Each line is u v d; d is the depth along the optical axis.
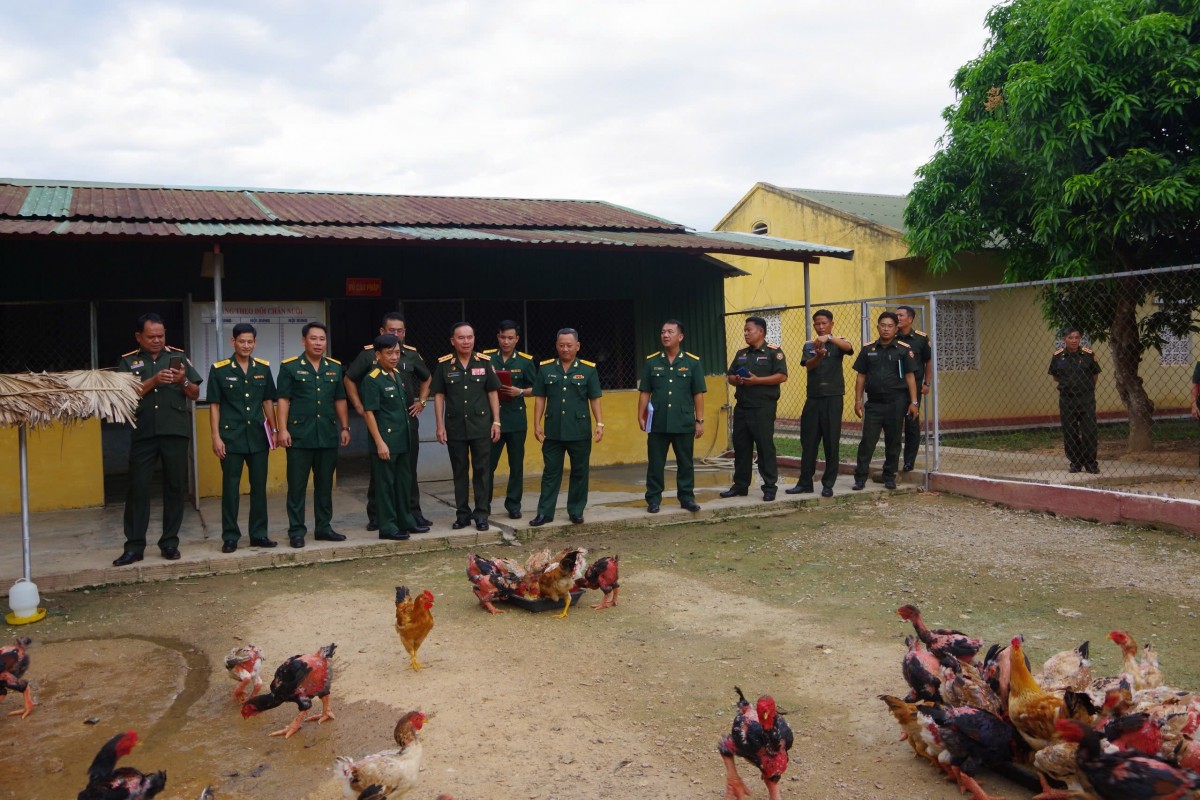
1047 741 3.51
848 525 8.69
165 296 10.52
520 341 12.40
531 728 4.29
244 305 10.83
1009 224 12.88
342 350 11.63
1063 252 11.69
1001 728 3.62
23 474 6.30
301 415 7.68
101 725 4.48
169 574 7.16
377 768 3.40
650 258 13.01
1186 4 10.90
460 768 3.89
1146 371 18.34
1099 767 3.06
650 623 5.87
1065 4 11.09
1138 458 12.32
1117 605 5.97
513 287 12.21
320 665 4.37
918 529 8.43
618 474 11.95
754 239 12.32
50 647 5.63
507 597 6.26
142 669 5.23
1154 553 7.28
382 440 7.77
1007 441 15.11
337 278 11.25
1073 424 10.89
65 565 7.17
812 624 5.76
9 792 3.80
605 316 12.94
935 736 3.62
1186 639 5.27
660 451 8.91
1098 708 3.61
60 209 10.08
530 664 5.16
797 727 4.25
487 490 8.42
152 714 4.61
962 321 16.78
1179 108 10.61
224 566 7.32
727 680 4.85
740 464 9.68
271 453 10.78
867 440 10.02
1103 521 8.41
